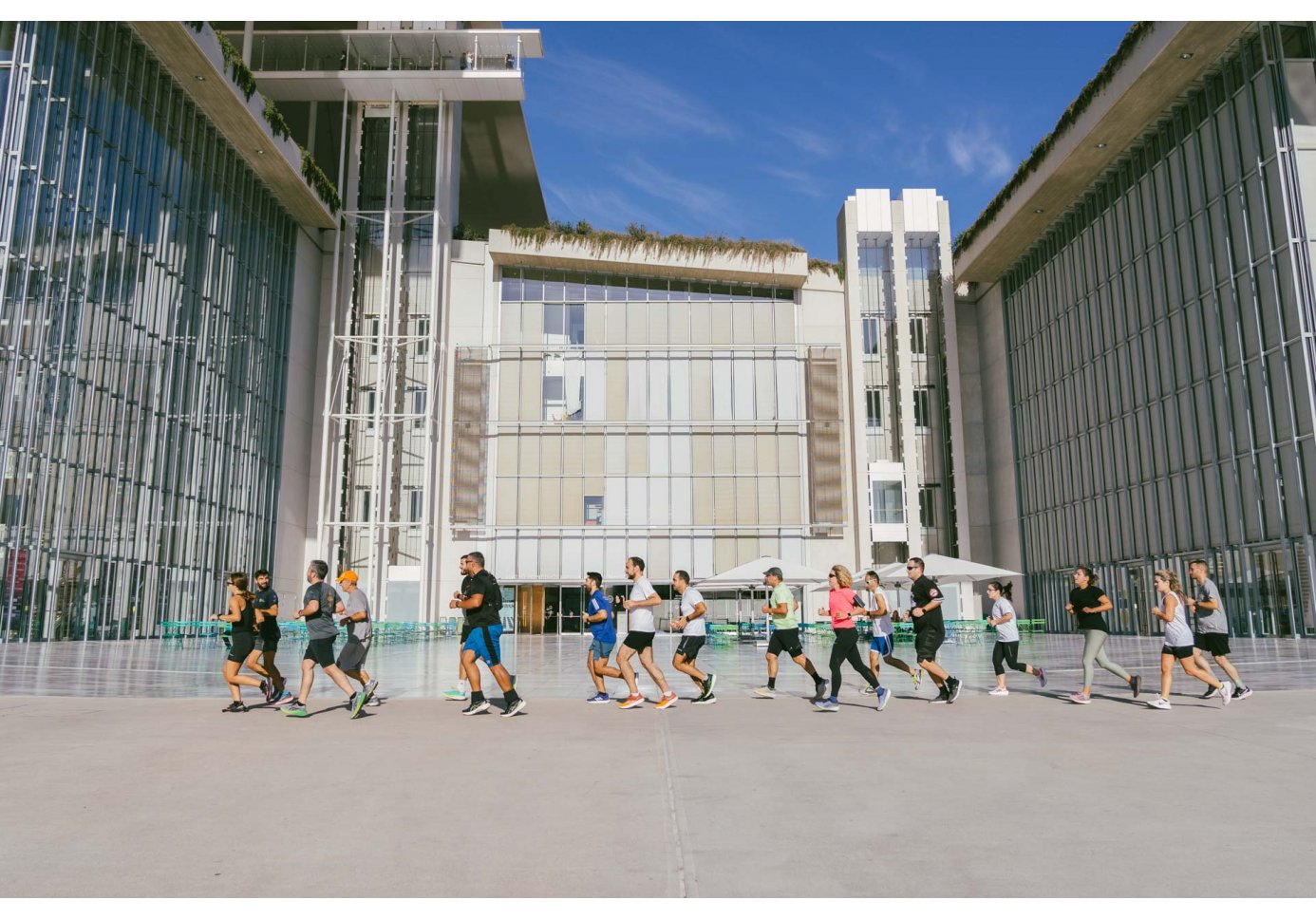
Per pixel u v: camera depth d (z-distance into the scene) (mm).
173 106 31391
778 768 6203
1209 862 3920
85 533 26656
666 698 10109
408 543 39219
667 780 5781
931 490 42969
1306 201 26531
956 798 5219
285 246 39844
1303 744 7066
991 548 45031
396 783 5707
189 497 32062
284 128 35844
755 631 31531
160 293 30484
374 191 42188
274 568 37938
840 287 43500
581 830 4543
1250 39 28047
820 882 3695
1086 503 37531
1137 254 34281
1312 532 25656
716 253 42125
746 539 40594
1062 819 4703
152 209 30062
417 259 41375
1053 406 40406
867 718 9086
